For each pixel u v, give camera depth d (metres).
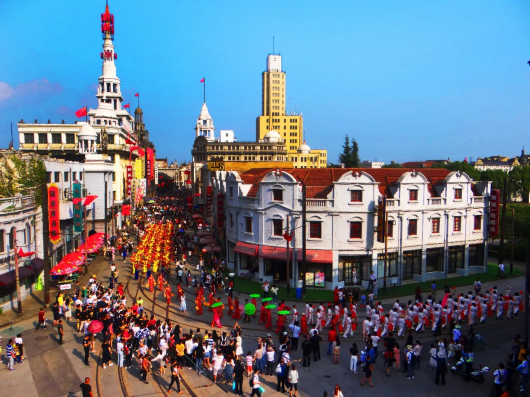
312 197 41.62
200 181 108.88
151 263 47.09
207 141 158.12
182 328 30.20
